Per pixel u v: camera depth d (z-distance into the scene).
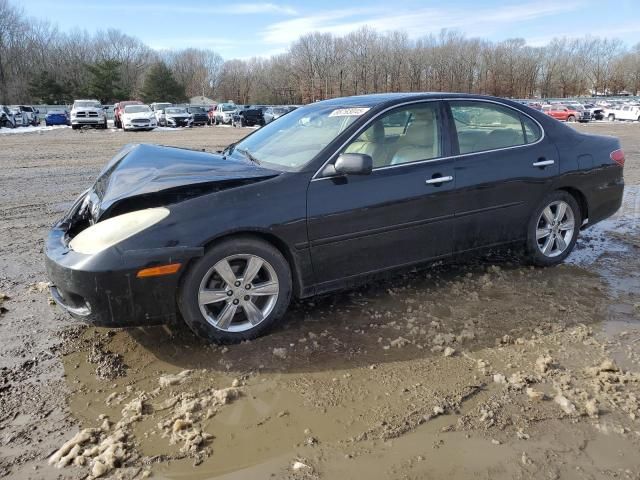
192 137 25.11
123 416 2.61
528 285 4.25
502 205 4.21
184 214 3.05
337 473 2.22
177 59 103.25
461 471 2.23
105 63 68.94
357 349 3.23
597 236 5.78
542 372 2.96
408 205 3.71
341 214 3.46
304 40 83.50
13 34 74.25
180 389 2.84
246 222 3.15
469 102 4.18
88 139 23.19
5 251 5.39
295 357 3.14
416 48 84.44
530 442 2.40
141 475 2.22
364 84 83.88
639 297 4.02
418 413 2.61
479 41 85.38
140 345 3.31
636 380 2.87
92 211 3.39
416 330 3.46
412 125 3.88
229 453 2.35
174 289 3.04
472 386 2.84
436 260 4.00
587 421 2.54
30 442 2.43
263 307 3.37
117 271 2.89
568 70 92.81
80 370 3.04
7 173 11.23
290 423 2.55
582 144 4.66
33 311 3.85
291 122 4.30
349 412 2.63
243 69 101.50
